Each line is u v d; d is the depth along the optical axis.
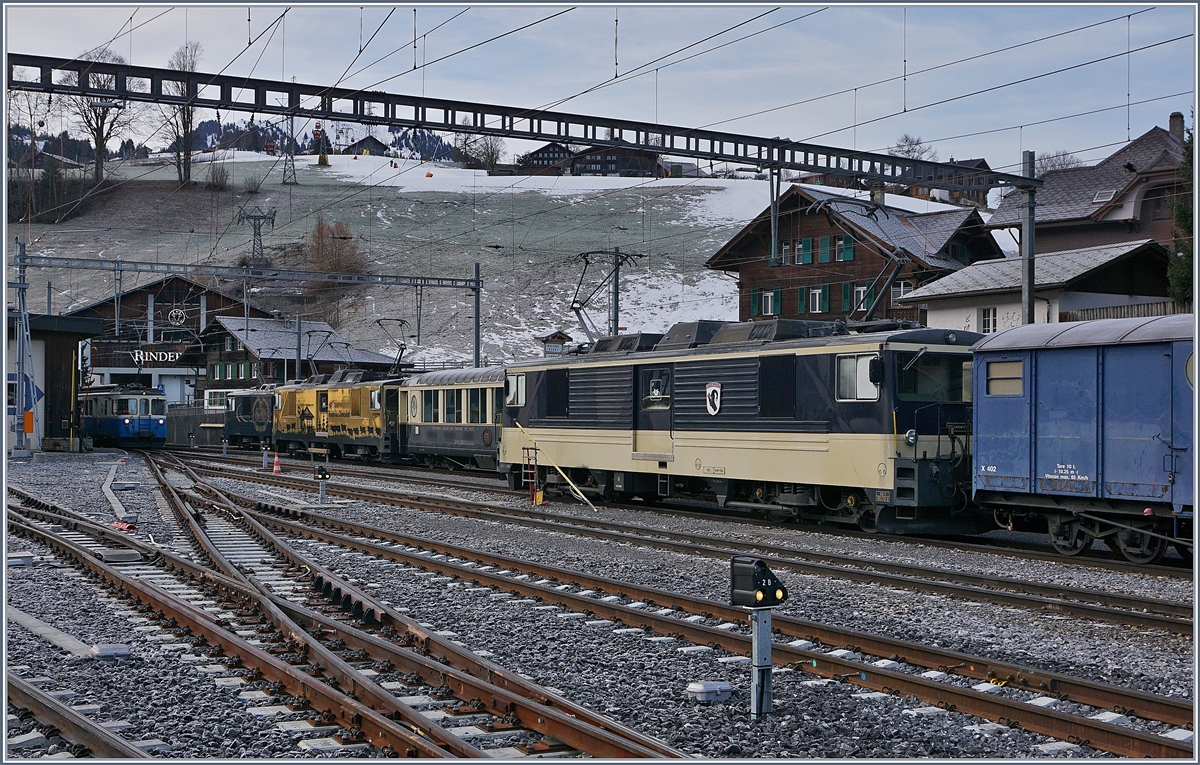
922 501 17.31
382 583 13.63
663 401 22.20
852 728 7.30
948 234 49.97
